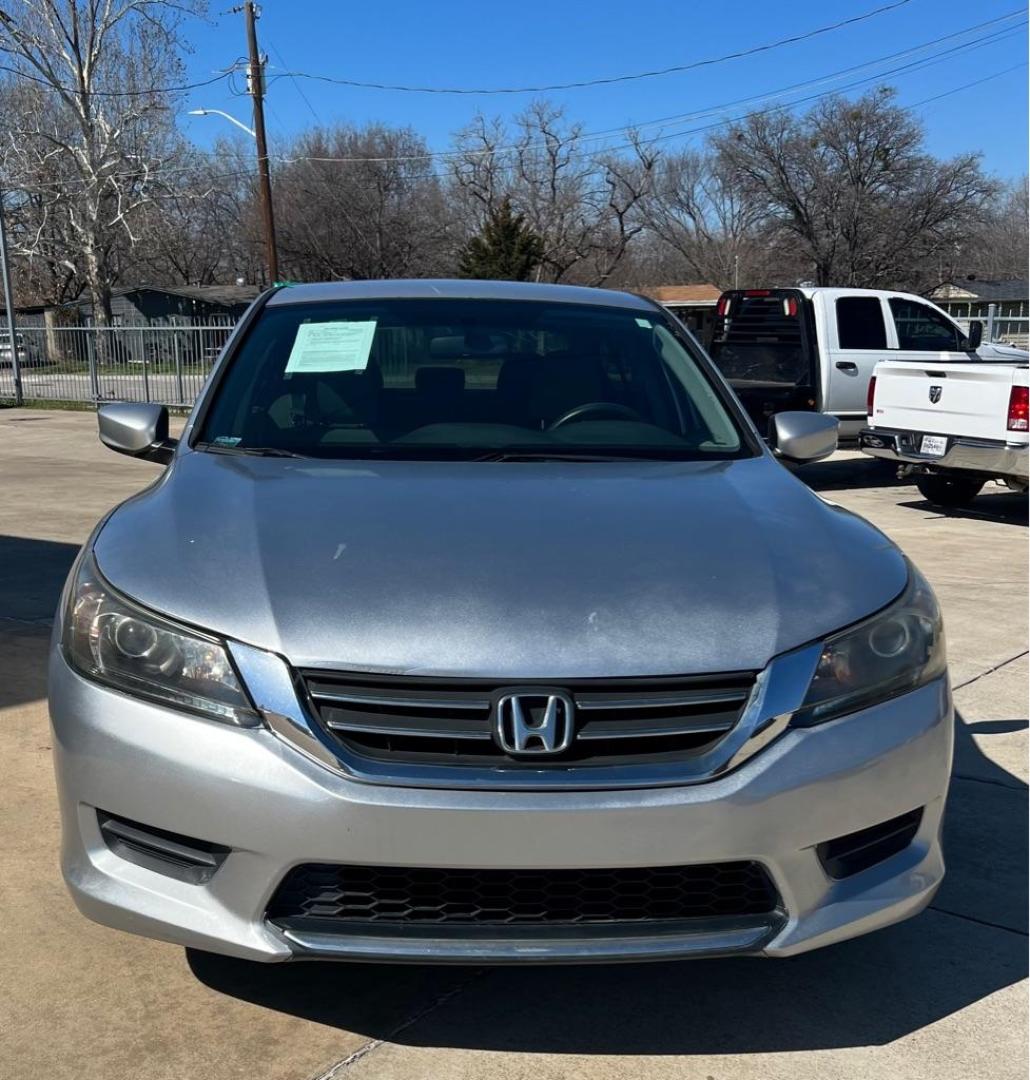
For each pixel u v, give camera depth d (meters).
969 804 3.85
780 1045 2.55
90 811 2.38
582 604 2.31
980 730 4.54
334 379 3.55
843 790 2.30
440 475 2.98
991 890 3.28
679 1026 2.61
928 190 49.09
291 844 2.17
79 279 47.66
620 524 2.65
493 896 2.21
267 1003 2.65
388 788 2.15
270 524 2.60
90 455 14.39
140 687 2.32
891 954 2.94
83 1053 2.46
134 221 42.03
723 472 3.15
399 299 3.94
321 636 2.24
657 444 3.39
